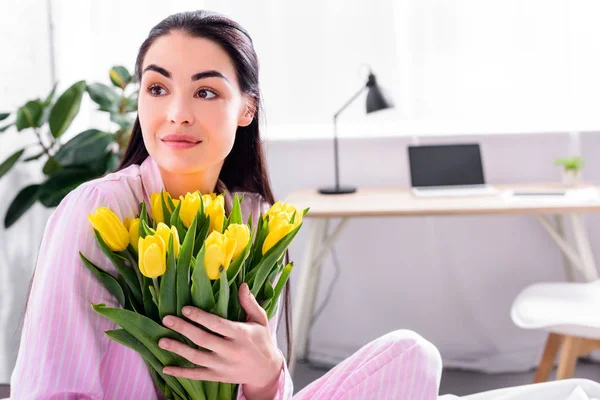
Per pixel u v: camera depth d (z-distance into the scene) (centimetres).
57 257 85
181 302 73
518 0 271
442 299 290
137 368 91
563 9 270
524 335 286
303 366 284
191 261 74
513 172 283
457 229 287
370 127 284
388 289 292
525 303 207
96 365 86
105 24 277
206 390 82
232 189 114
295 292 293
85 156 236
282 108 284
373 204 241
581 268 252
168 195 84
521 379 271
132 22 277
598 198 236
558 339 219
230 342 76
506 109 278
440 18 274
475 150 271
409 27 276
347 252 292
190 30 90
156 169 97
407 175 286
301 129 285
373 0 275
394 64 278
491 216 285
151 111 90
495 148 282
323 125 284
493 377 274
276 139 285
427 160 270
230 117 92
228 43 92
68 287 84
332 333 296
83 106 282
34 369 83
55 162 236
